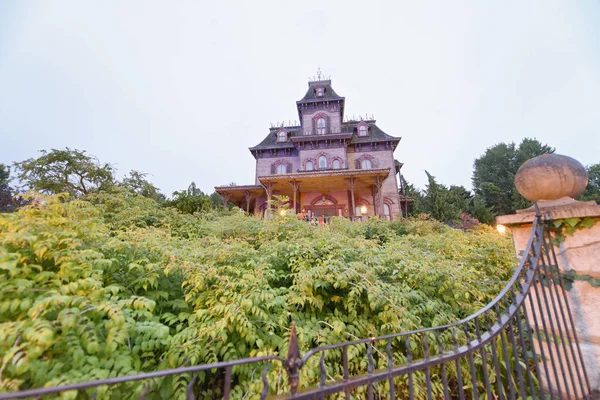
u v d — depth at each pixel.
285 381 2.24
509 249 4.97
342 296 3.19
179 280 3.26
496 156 37.94
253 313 2.63
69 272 2.01
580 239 1.92
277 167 24.00
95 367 1.70
